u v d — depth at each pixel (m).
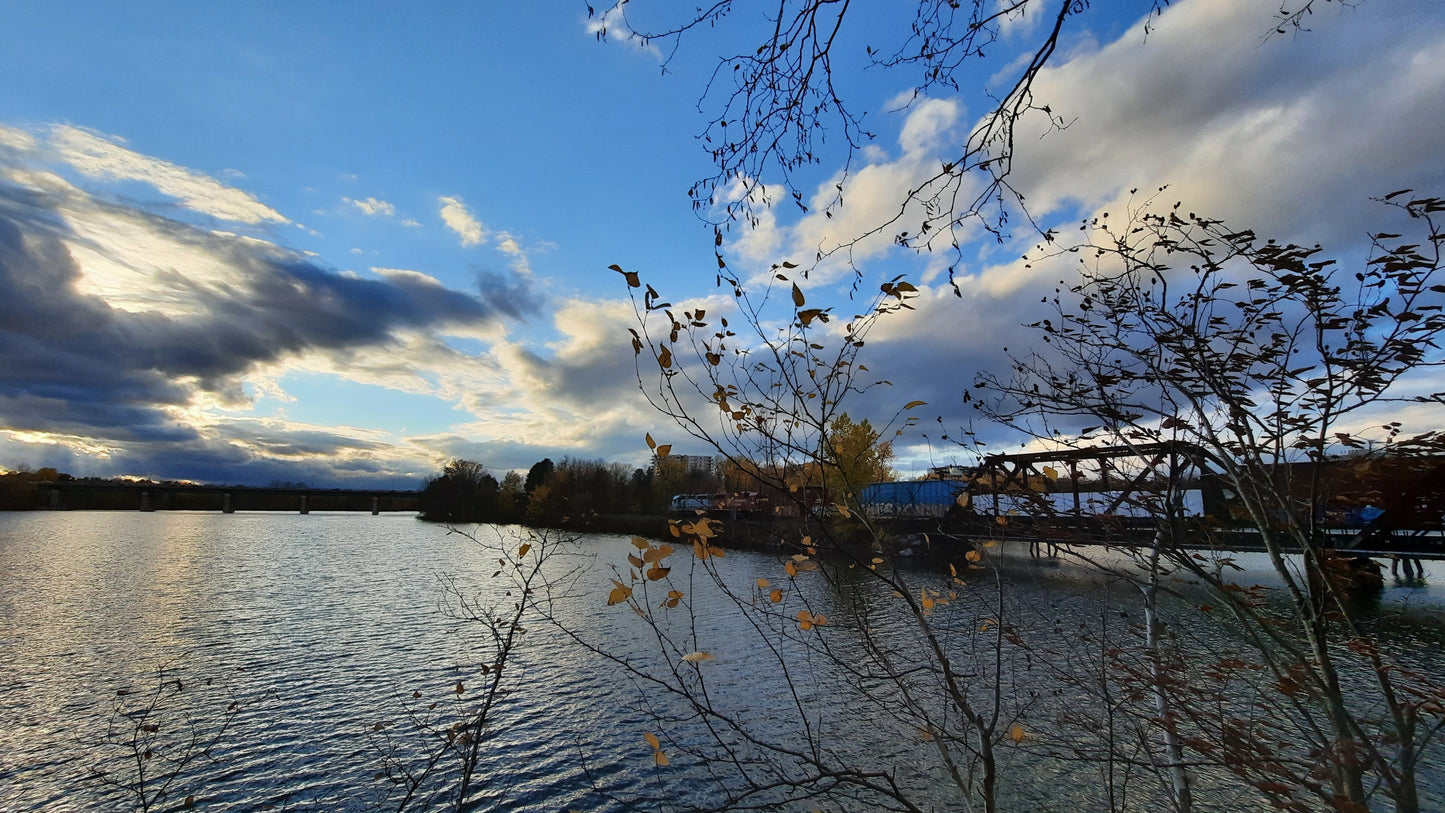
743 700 15.55
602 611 24.62
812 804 10.52
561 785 12.09
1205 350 3.96
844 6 3.15
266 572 40.34
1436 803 8.77
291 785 12.22
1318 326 3.67
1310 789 3.75
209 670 19.12
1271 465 4.00
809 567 4.20
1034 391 4.67
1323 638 3.80
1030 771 9.52
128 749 13.62
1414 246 3.35
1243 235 3.69
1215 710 5.47
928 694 9.61
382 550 57.00
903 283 3.13
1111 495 4.50
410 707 16.05
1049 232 4.36
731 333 3.52
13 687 17.45
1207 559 4.61
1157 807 8.95
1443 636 16.55
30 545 58.53
